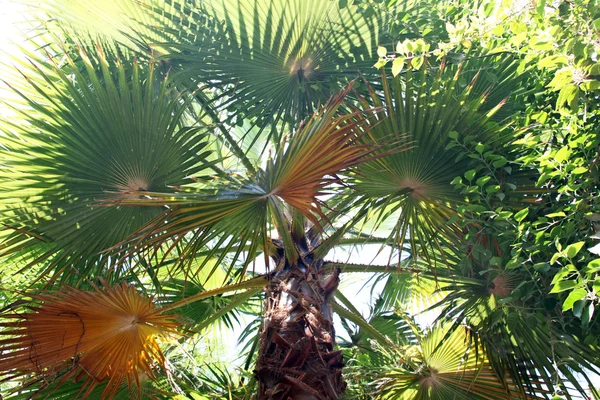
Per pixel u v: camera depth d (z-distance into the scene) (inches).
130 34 162.2
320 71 159.0
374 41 153.9
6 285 142.6
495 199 132.0
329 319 135.9
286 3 144.3
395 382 164.2
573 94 99.6
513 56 142.6
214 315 148.0
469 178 119.5
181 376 159.3
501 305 139.4
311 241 153.4
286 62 155.3
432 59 146.6
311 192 120.3
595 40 90.4
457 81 139.2
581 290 95.6
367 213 142.6
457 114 130.6
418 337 169.8
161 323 124.0
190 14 151.5
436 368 162.7
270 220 139.9
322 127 114.8
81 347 122.3
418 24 143.9
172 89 152.2
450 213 138.6
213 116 162.2
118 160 135.3
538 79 131.3
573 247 98.3
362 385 167.9
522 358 150.0
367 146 117.3
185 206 114.0
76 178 132.8
